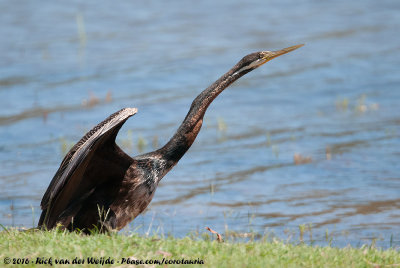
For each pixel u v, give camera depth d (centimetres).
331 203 1268
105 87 2238
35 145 1703
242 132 1806
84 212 829
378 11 3316
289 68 2448
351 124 1827
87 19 3266
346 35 2852
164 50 2678
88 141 755
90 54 2644
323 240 1051
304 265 701
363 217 1182
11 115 1955
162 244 732
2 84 2266
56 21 3228
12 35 2948
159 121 1912
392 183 1377
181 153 898
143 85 2248
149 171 859
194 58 2544
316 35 2862
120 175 830
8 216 1199
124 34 2964
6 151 1656
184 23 3169
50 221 814
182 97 2122
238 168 1522
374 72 2328
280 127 1834
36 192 1359
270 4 3581
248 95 2178
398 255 770
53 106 2038
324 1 3628
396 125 1792
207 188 1387
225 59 2519
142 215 1207
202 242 755
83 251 691
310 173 1464
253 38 2841
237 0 3694
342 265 710
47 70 2428
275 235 1070
